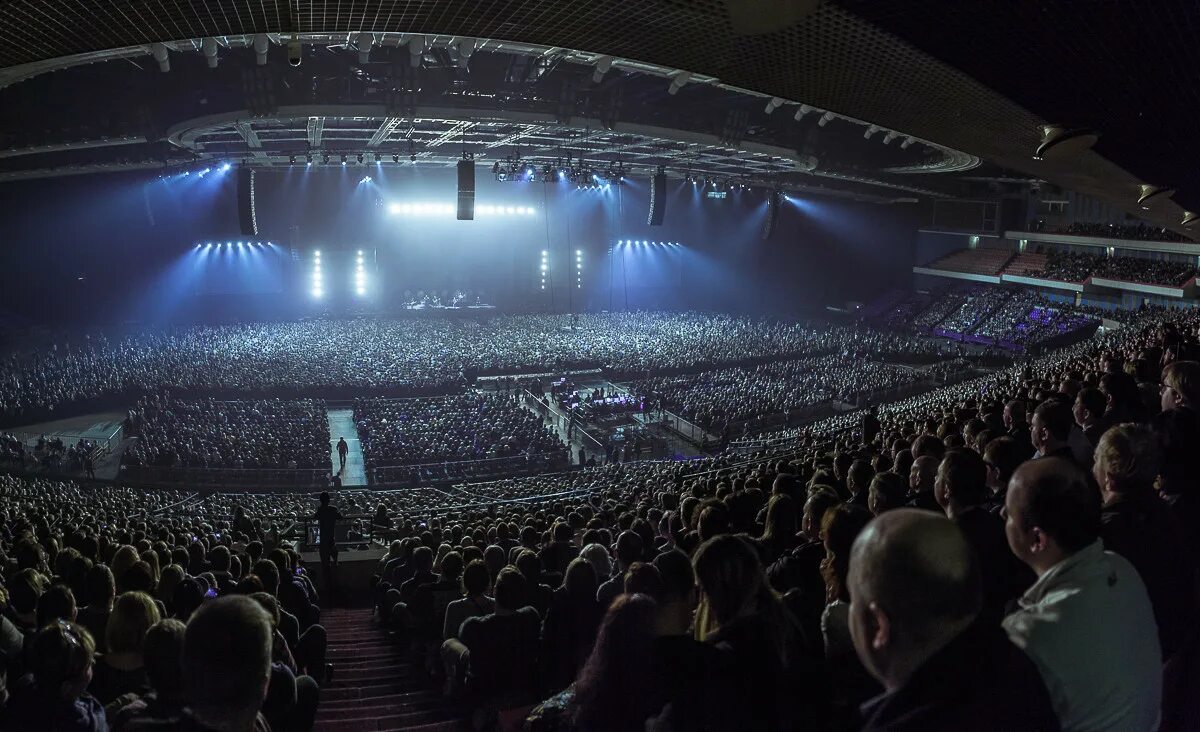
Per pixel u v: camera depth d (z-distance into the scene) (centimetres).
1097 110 1473
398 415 4547
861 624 253
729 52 1273
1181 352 1271
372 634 1323
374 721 773
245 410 4484
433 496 3128
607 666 347
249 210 4091
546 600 841
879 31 1159
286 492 3500
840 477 988
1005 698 242
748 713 337
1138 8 1064
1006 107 1496
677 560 421
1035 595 304
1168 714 386
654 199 4331
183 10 1052
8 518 1833
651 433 4688
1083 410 690
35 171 4881
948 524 250
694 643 349
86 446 3788
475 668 621
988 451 635
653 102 3753
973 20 1120
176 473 3556
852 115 1669
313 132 4322
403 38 1602
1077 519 298
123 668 495
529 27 1174
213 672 267
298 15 1107
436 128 4344
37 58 1091
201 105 3688
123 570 814
